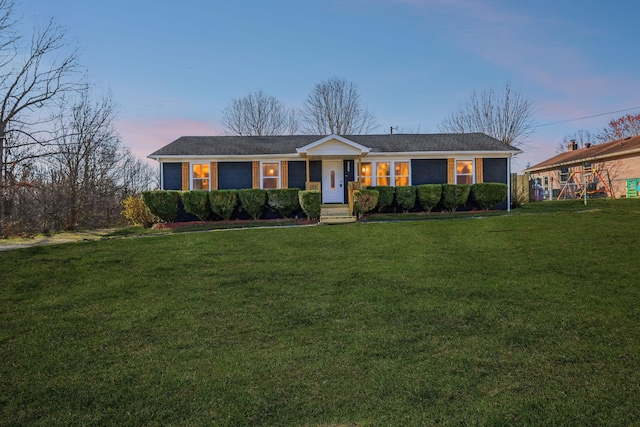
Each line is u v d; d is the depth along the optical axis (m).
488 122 34.19
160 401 3.45
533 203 22.59
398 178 18.59
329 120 36.97
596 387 3.49
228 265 8.50
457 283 6.80
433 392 3.51
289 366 4.07
